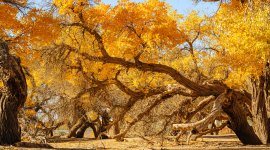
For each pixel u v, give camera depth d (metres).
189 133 24.89
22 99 17.19
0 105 16.80
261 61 20.91
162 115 23.73
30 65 23.23
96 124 40.69
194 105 26.41
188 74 25.66
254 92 24.58
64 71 22.08
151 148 21.36
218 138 32.22
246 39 20.03
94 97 24.20
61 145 25.75
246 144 23.67
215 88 22.92
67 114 25.41
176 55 25.84
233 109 23.44
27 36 19.12
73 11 20.52
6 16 18.34
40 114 35.16
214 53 26.47
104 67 23.17
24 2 18.95
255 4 21.30
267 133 24.03
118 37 21.62
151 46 21.98
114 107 24.55
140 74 24.81
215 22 25.06
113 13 21.30
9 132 16.67
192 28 26.05
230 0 23.50
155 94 24.00
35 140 21.44
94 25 21.05
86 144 26.23
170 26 21.89
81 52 21.53
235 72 22.64
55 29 19.73
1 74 16.72
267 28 19.58
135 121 24.08
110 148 22.03
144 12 21.45
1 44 16.67
